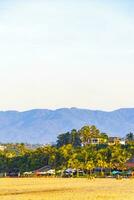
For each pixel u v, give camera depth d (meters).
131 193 154.25
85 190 172.88
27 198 137.00
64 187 194.38
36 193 157.75
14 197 140.62
